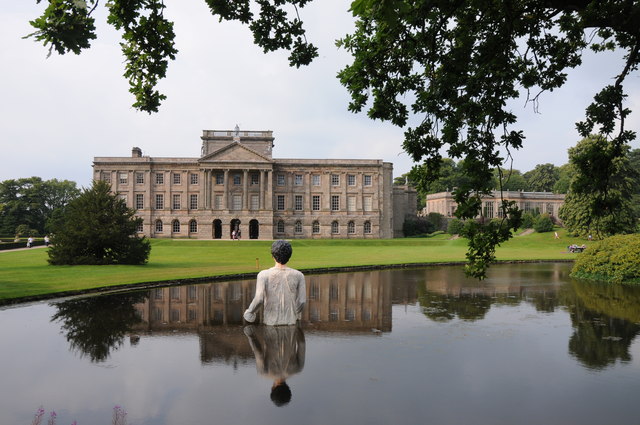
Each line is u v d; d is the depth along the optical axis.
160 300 12.17
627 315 9.40
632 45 7.00
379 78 7.00
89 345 6.80
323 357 6.03
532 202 89.62
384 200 76.31
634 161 82.19
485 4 6.39
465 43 6.78
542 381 5.09
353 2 3.42
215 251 45.41
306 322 8.58
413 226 81.25
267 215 69.56
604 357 6.09
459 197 6.33
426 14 6.01
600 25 5.74
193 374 5.32
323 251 45.53
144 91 7.48
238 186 70.88
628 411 4.23
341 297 12.65
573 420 4.02
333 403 4.39
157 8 6.80
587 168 6.16
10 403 4.42
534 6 6.07
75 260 24.92
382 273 21.77
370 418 4.04
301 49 7.19
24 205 86.25
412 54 6.76
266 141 74.62
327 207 73.81
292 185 73.62
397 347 6.55
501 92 6.64
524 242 60.06
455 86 6.62
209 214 68.81
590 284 16.09
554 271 22.70
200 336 7.35
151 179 70.88
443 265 28.12
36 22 4.83
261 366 5.61
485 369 5.52
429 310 10.12
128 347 6.65
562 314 9.55
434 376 5.25
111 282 15.94
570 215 60.19
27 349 6.57
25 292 12.92
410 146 7.00
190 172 71.62
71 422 3.96
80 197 25.72
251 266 25.91
